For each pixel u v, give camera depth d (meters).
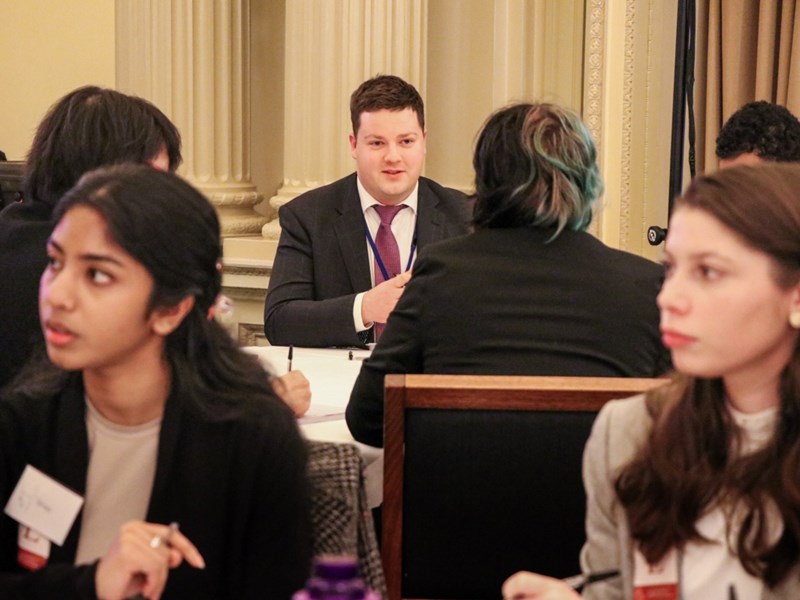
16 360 3.02
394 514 2.60
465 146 6.77
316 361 4.24
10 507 1.97
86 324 1.85
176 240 1.89
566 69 6.67
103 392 1.94
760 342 1.73
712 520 1.83
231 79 7.17
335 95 6.58
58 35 9.02
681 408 1.85
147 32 7.04
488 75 6.68
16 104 9.22
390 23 6.50
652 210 6.59
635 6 6.46
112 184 1.89
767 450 1.78
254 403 1.97
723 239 1.71
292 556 1.95
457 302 2.96
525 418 2.55
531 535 2.60
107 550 1.96
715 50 6.00
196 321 1.97
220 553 1.95
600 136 6.59
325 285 4.75
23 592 1.79
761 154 4.41
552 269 2.97
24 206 3.23
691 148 6.16
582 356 2.93
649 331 2.99
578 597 1.74
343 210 4.80
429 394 2.56
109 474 1.97
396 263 4.75
